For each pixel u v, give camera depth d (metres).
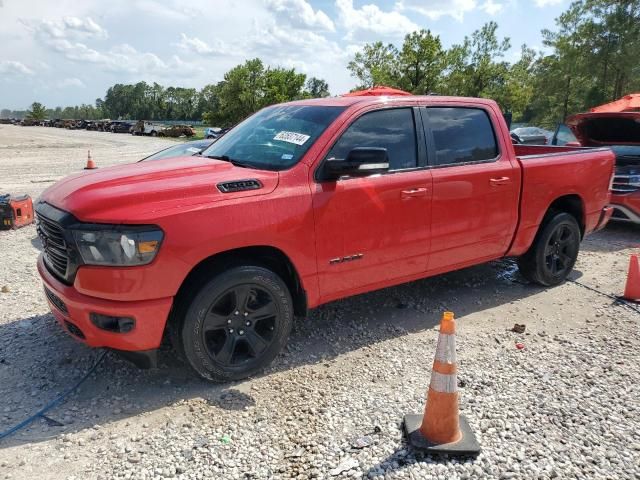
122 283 3.20
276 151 4.07
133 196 3.29
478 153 4.86
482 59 36.22
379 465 2.86
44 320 4.71
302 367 3.96
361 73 35.59
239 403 3.47
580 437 3.12
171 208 3.30
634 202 8.16
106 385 3.68
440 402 2.94
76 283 3.30
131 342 3.29
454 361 2.95
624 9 37.03
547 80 44.94
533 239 5.43
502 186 4.93
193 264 3.33
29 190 12.98
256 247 3.69
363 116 4.18
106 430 3.18
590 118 8.98
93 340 3.35
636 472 2.83
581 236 6.05
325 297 4.05
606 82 39.81
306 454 2.96
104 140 46.34
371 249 4.15
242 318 3.66
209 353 3.55
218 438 3.10
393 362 4.05
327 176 3.85
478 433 3.14
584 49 39.00
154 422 3.26
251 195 3.55
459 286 5.80
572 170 5.58
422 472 2.80
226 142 4.66
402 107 4.44
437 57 33.97
